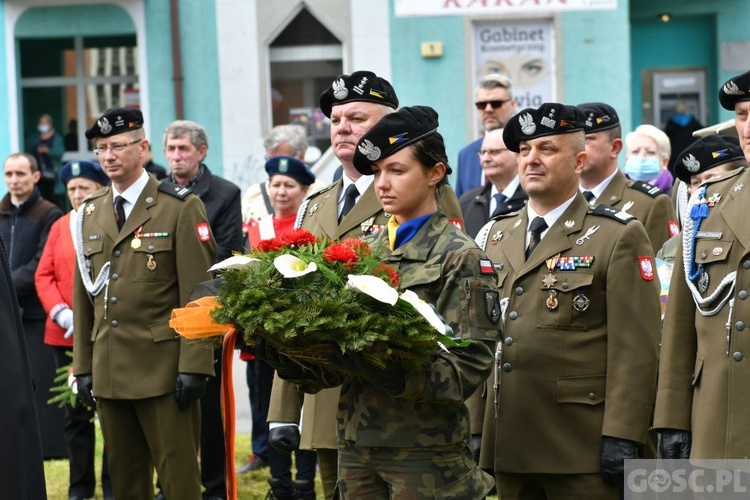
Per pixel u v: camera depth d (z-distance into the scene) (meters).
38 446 4.74
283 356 4.43
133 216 6.82
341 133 5.64
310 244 4.43
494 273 4.58
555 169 5.30
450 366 4.34
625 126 15.90
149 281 6.75
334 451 5.75
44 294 8.91
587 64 15.89
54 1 16.30
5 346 4.65
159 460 6.75
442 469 4.45
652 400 5.14
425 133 4.59
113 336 6.74
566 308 5.23
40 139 16.50
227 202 8.51
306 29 16.23
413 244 4.58
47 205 9.51
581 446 5.18
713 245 4.85
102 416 6.85
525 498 5.35
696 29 18.05
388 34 16.02
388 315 4.16
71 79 16.78
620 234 5.23
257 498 7.87
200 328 4.52
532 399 5.23
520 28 15.91
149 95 16.34
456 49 15.91
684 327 4.98
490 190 8.27
